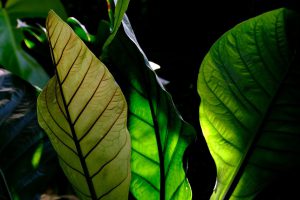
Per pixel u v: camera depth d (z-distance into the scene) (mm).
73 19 1493
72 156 1091
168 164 1271
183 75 2131
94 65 1028
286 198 1338
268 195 1347
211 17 2307
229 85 1255
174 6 2412
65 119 1062
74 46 1016
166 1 2436
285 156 1247
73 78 1033
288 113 1234
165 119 1256
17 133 1337
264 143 1255
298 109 1227
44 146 1355
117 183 1102
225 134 1274
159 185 1280
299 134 1235
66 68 1027
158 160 1275
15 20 1964
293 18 1184
